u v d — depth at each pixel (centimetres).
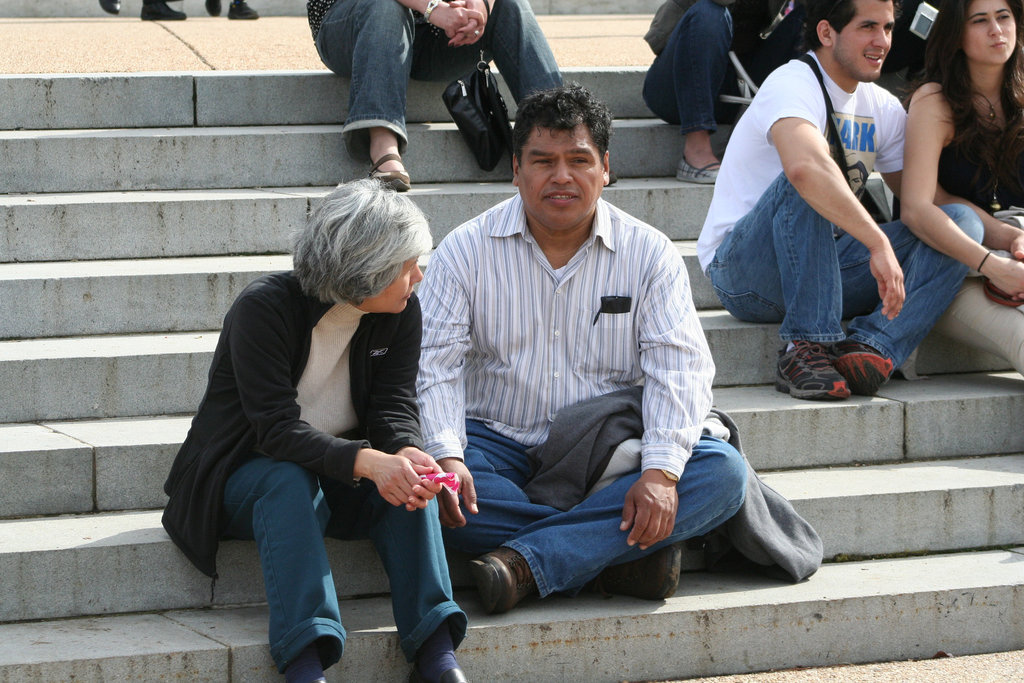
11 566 388
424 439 403
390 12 609
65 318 508
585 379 431
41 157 586
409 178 625
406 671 382
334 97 665
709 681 399
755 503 422
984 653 427
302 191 606
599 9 1273
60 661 355
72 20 1077
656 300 423
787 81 523
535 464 423
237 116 654
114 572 396
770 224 516
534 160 401
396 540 378
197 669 364
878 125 545
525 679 389
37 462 426
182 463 390
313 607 354
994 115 539
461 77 667
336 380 393
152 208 556
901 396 517
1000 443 521
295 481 368
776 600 410
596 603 408
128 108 638
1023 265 511
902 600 418
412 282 378
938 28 536
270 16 1201
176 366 479
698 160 659
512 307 423
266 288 376
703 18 652
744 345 536
